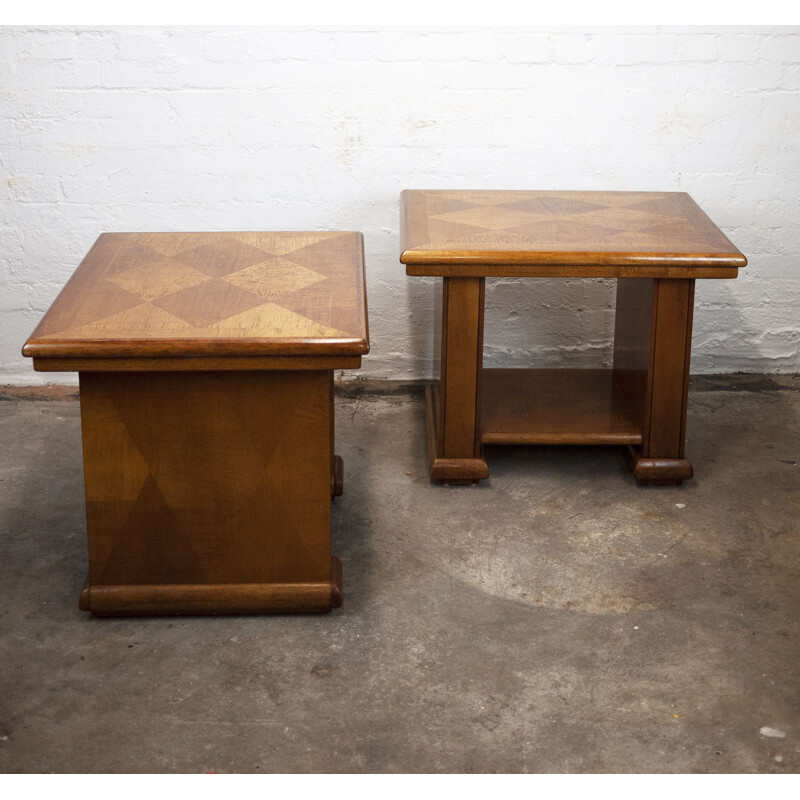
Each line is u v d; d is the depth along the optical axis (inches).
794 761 92.7
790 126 157.6
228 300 109.7
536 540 126.3
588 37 152.4
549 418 143.6
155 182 157.6
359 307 108.6
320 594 111.0
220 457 106.4
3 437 151.9
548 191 154.1
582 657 105.5
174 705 98.8
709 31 152.5
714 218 163.0
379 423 157.1
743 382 169.0
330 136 156.3
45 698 99.5
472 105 155.3
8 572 119.5
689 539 126.5
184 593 110.3
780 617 112.0
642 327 137.9
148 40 150.1
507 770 91.1
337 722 96.7
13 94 151.5
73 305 108.0
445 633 109.1
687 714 98.0
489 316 166.1
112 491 107.3
